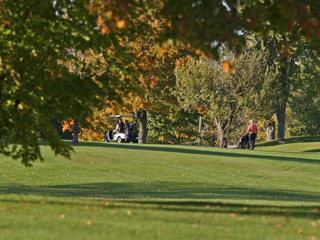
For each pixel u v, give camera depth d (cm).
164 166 9888
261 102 17088
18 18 4469
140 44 14612
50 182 8244
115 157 10362
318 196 7675
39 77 4434
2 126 4588
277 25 3847
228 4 4047
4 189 7175
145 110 18688
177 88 17975
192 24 3120
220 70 17300
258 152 12812
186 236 2709
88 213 3331
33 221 2969
